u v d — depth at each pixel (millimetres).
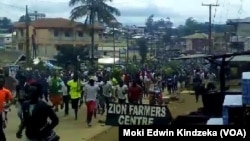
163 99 28797
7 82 22125
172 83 40812
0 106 12781
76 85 19906
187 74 52062
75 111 19844
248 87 8500
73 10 60875
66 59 59688
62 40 78438
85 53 61750
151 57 90625
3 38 92062
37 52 78750
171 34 139000
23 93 13828
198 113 11875
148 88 31375
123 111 12633
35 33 78312
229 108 8898
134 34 119625
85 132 16375
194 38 106500
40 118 9094
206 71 51406
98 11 60344
